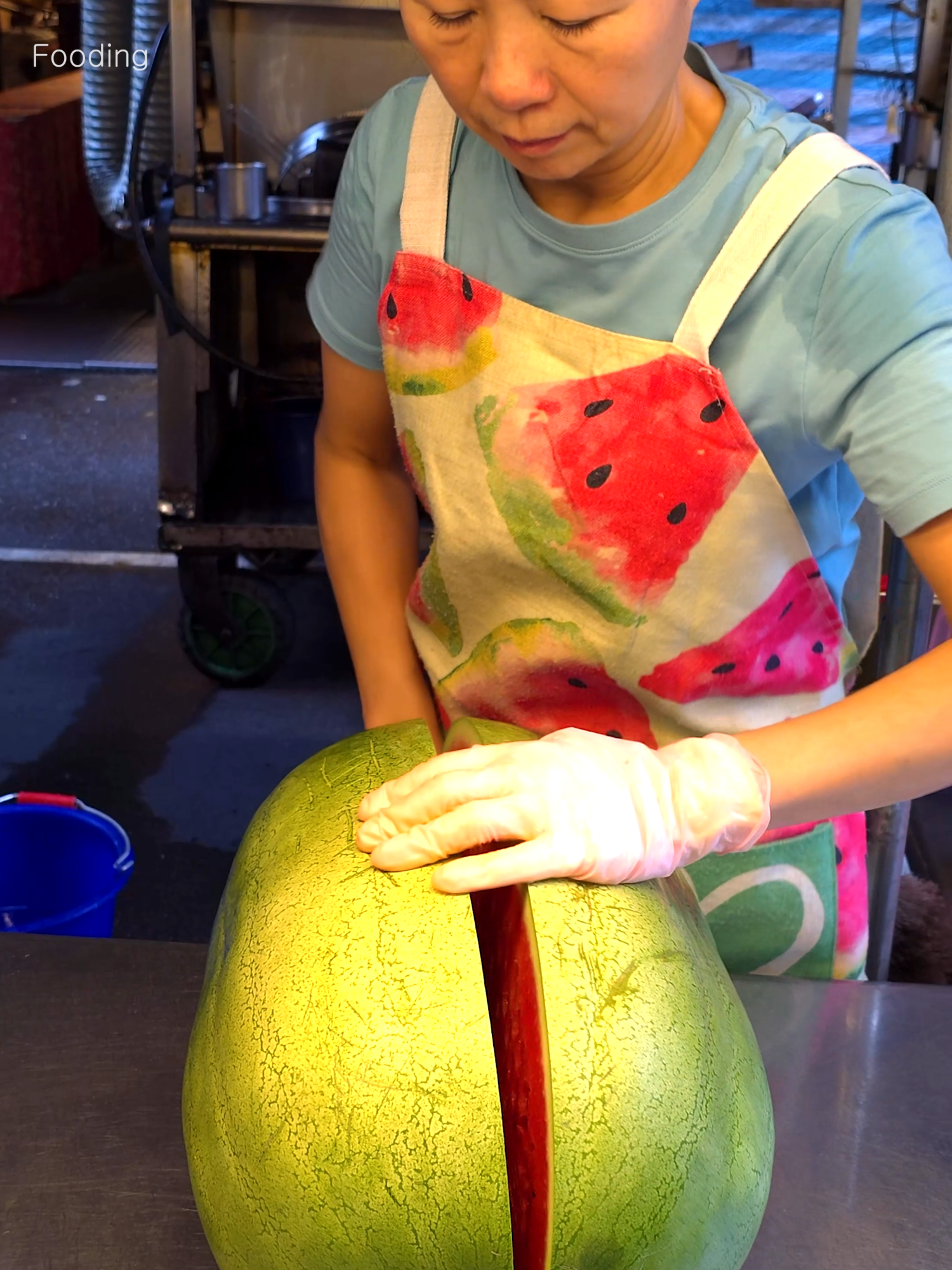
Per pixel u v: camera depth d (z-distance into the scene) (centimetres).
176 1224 79
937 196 125
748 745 79
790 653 99
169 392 274
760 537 91
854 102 280
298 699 312
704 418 86
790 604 96
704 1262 66
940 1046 94
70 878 186
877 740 77
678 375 86
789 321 83
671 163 85
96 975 99
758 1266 76
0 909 183
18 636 334
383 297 95
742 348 85
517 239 90
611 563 94
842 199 81
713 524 90
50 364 561
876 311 79
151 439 480
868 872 155
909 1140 85
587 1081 62
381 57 277
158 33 270
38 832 183
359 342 105
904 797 79
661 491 90
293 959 68
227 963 74
